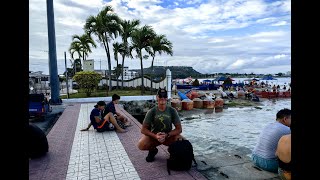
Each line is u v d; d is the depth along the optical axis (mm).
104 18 26062
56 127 9336
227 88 43906
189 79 54531
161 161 5254
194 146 8859
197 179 4320
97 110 8570
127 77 35281
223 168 4961
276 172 4637
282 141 4016
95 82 20750
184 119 16484
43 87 25719
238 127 13461
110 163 5246
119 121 8852
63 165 5168
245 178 4406
